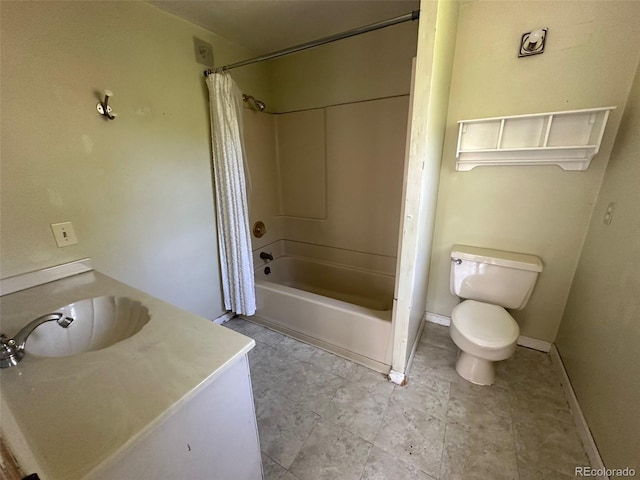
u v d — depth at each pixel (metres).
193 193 1.95
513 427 1.39
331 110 2.39
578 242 1.66
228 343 0.84
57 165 1.29
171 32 1.68
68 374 0.72
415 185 1.29
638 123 1.25
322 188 2.65
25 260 1.24
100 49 1.37
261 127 2.57
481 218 1.90
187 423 0.69
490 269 1.79
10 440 0.53
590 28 1.39
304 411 1.51
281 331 2.20
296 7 1.67
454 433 1.36
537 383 1.66
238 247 2.04
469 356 1.69
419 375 1.74
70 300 1.14
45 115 1.23
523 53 1.54
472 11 1.62
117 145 1.50
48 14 1.19
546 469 1.20
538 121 1.57
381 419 1.45
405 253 1.42
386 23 1.21
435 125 1.40
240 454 0.90
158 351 0.80
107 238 1.52
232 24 1.85
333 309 1.86
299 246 2.97
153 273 1.79
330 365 1.85
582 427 1.33
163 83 1.67
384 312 1.77
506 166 1.74
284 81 2.53
